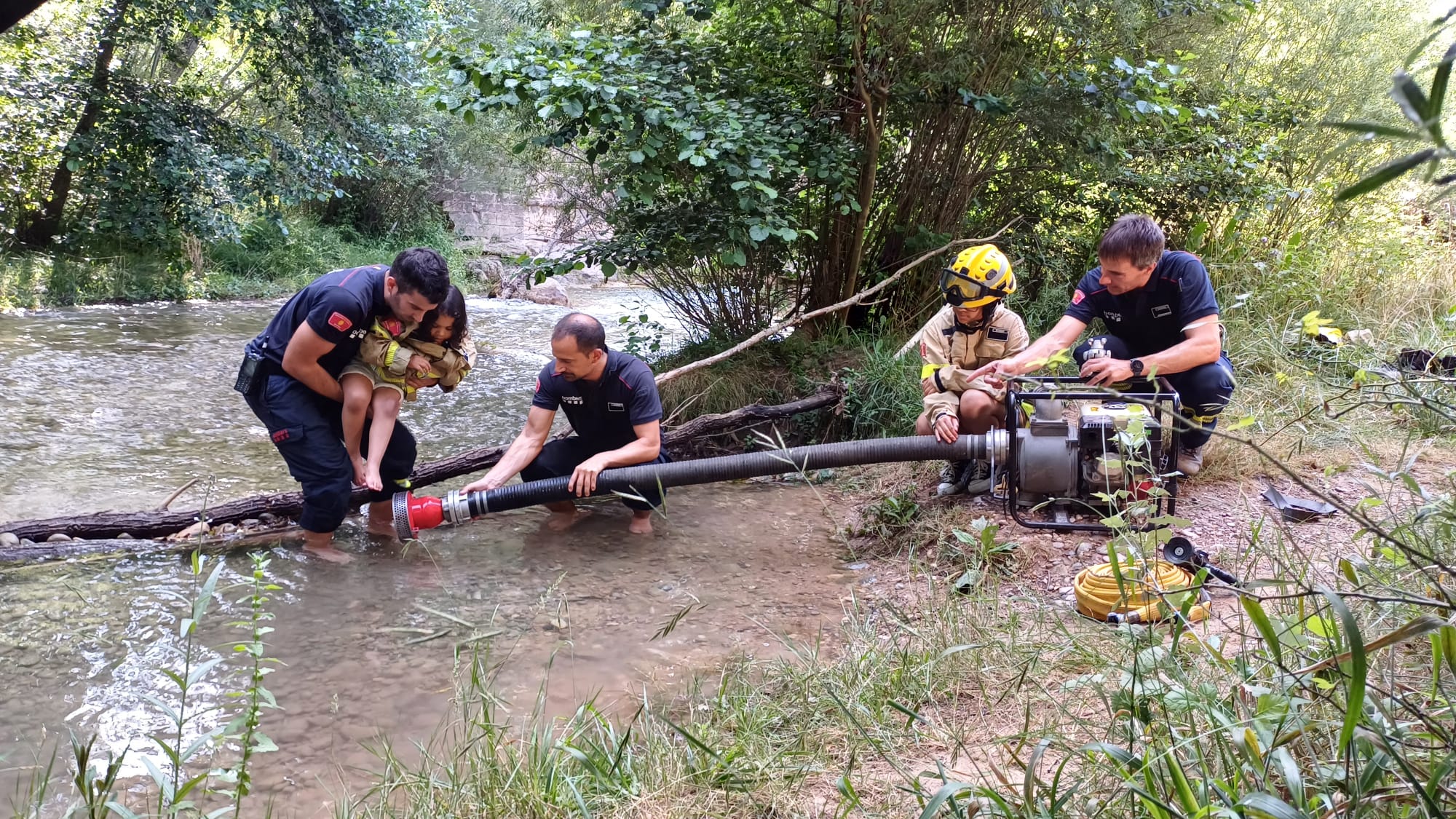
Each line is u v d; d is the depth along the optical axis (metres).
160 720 2.86
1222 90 7.42
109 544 4.23
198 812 2.08
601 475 4.27
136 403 6.82
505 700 3.00
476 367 8.60
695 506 5.05
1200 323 3.96
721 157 5.93
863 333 7.03
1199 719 2.12
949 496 4.49
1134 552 2.67
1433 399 3.02
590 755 2.49
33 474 5.16
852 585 3.96
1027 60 6.64
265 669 3.16
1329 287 6.47
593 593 3.86
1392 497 3.68
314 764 2.67
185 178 13.25
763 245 7.02
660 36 6.57
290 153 14.42
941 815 1.95
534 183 8.68
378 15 14.43
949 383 4.24
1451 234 7.56
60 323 9.95
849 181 6.41
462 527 4.62
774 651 3.33
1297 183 7.61
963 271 4.07
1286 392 4.91
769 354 6.88
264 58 14.34
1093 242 7.39
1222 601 3.10
